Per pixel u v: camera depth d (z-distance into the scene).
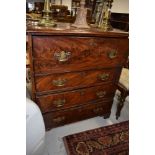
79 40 1.01
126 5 2.03
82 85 1.25
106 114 1.66
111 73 1.35
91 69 1.20
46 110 1.22
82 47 1.04
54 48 0.95
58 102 1.23
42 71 1.01
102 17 1.26
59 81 1.12
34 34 0.86
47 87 1.10
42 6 1.36
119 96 1.79
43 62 0.97
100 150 1.37
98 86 1.36
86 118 1.53
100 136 1.50
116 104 2.00
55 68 1.04
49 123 1.32
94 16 1.37
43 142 1.00
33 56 0.92
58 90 1.17
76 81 1.20
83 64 1.13
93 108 1.49
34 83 1.04
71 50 1.01
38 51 0.92
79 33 0.98
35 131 0.89
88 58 1.12
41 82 1.06
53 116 1.30
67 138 1.43
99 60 1.18
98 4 1.31
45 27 0.95
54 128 1.52
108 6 1.23
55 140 1.42
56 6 1.41
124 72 1.72
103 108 1.58
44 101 1.16
